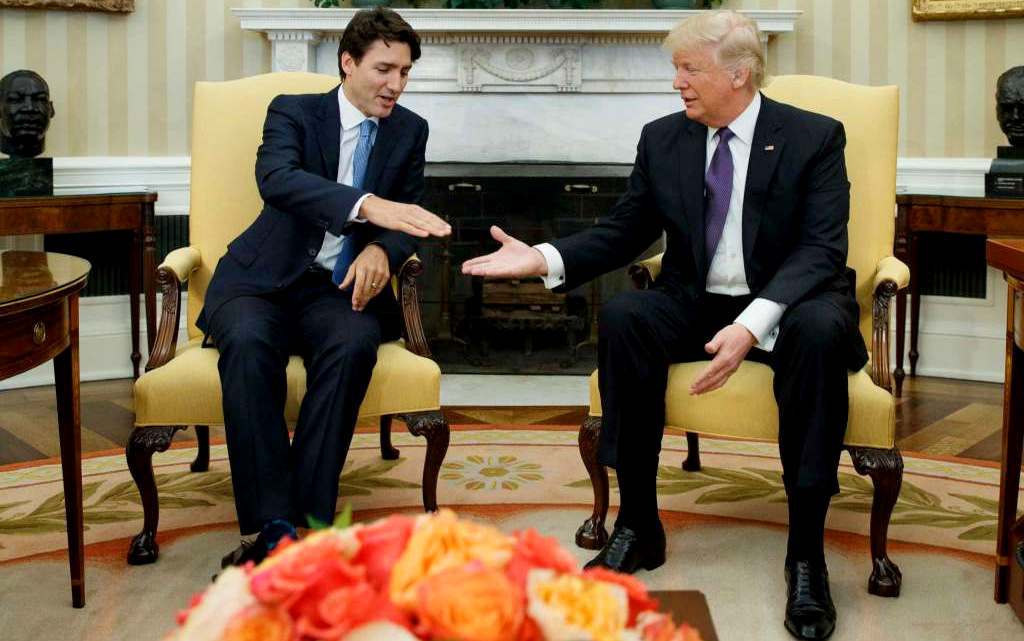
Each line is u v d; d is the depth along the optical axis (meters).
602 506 2.73
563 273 2.63
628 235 2.74
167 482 3.31
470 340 5.09
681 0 4.92
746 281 2.61
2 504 3.07
